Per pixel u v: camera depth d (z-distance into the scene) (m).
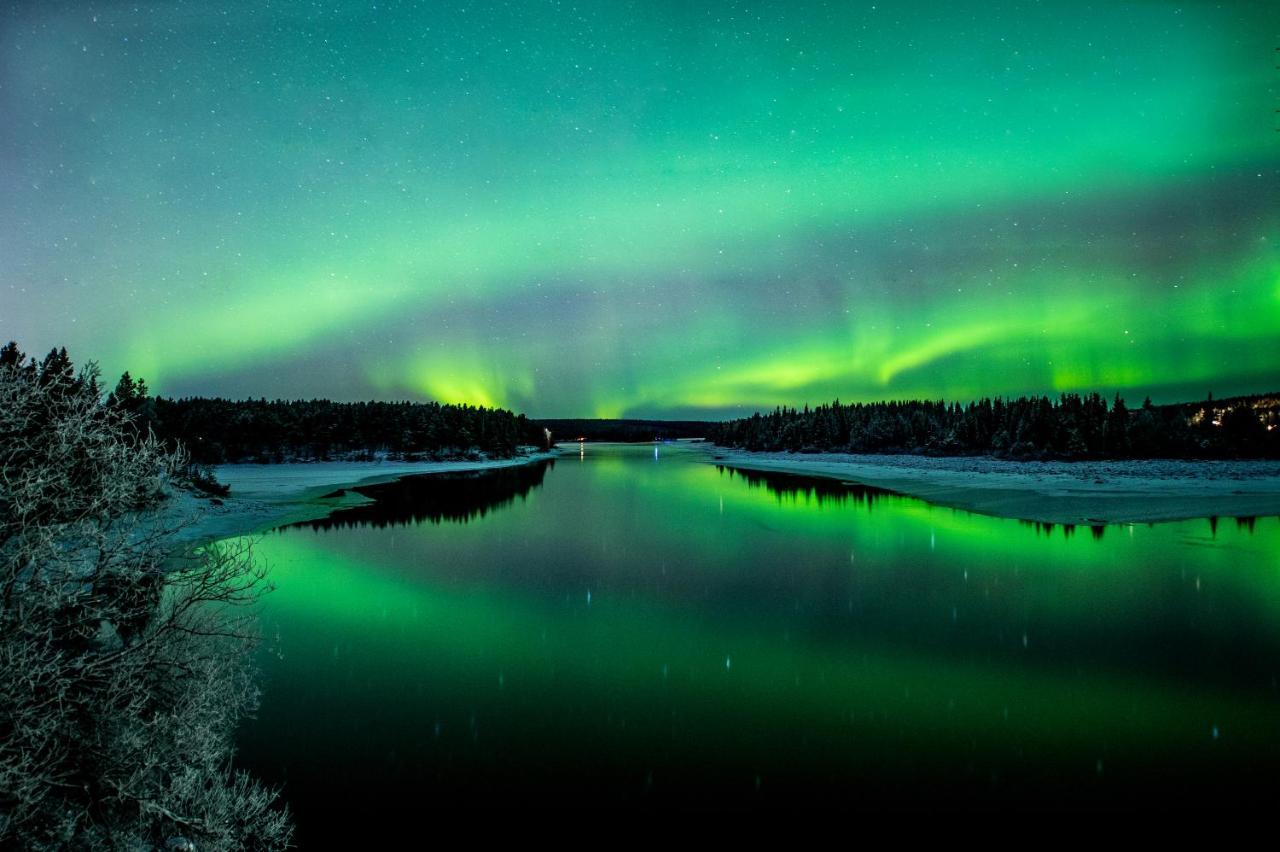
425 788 7.74
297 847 6.56
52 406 4.74
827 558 21.86
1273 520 29.41
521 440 148.50
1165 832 6.85
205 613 6.99
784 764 8.33
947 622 14.33
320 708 9.94
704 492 48.12
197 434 72.62
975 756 8.51
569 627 14.15
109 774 4.63
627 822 7.09
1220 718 9.48
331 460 89.75
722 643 13.02
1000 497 39.03
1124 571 19.39
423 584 18.31
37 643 4.30
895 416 110.50
